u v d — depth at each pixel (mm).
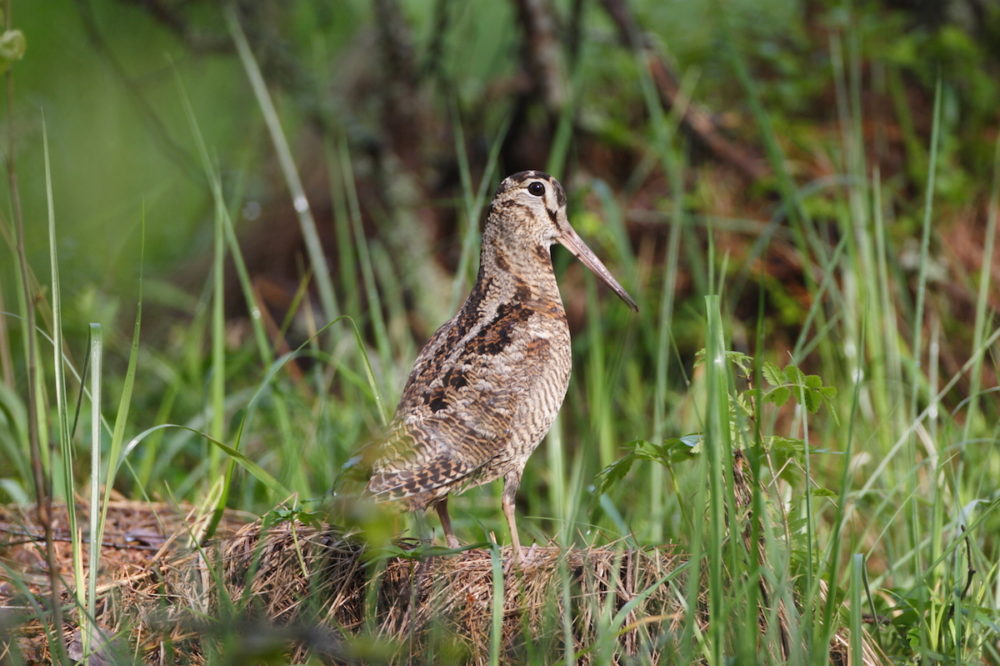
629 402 12500
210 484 9758
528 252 8703
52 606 7066
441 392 7918
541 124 15422
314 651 6758
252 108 18500
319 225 16000
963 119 14883
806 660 6441
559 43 14898
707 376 6234
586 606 7012
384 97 15211
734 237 14000
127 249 17922
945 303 13203
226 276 15984
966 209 13977
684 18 16375
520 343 8266
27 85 19438
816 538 7559
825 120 15164
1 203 17984
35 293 8430
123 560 8523
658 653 6805
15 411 10234
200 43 14820
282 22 16109
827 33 15703
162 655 7059
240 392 11984
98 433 7320
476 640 7074
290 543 7578
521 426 8062
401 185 14875
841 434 10797
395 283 13984
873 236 12703
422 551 6832
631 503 11000
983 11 15703
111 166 20312
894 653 7738
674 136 14914
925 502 8734
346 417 12000
